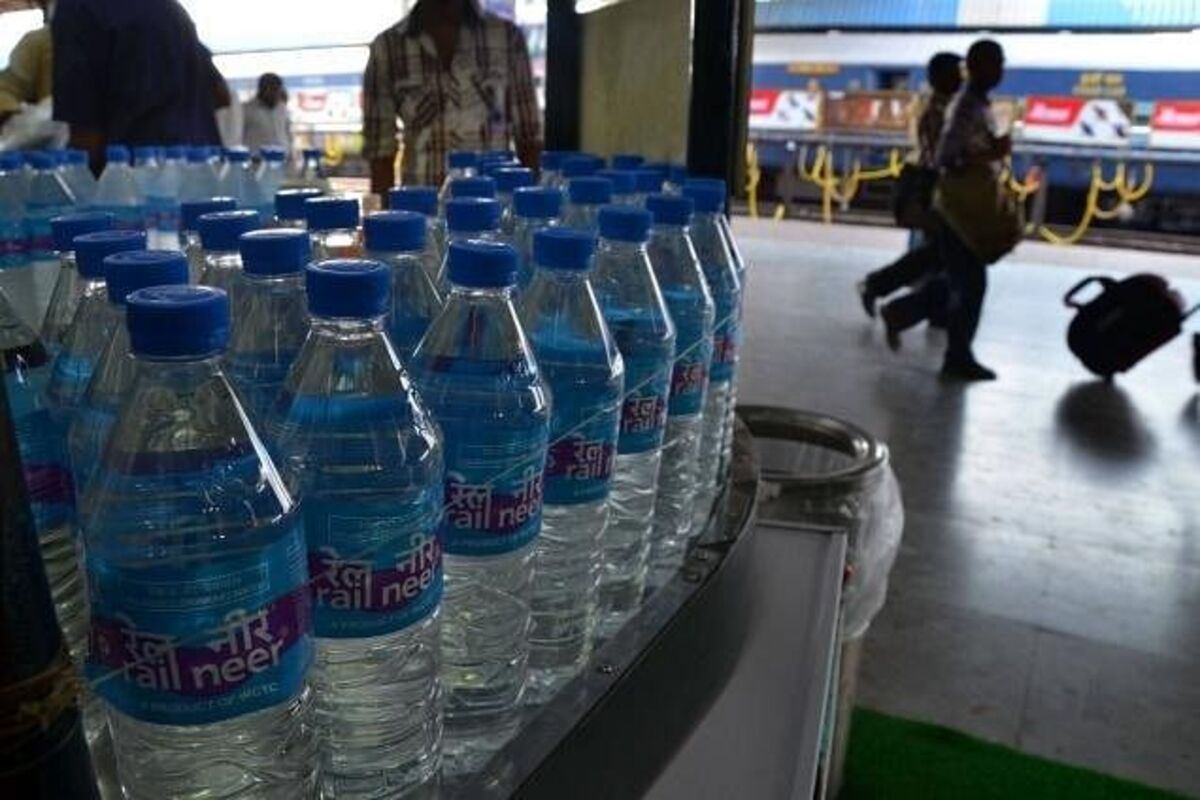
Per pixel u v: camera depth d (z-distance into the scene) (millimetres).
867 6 9445
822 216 10227
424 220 651
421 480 532
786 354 4879
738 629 899
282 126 5164
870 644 2314
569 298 720
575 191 881
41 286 1111
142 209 1479
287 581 445
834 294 6492
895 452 3543
